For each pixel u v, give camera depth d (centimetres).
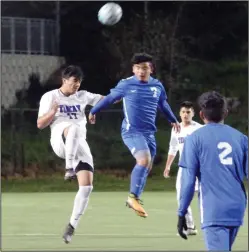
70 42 6181
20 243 2216
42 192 4328
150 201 3716
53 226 2673
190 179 1411
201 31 6412
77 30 6191
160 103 2394
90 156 2172
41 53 6159
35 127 4906
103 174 4734
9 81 5756
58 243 2214
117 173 4759
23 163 4706
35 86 5750
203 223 1409
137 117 2308
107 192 4319
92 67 6078
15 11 6481
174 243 2219
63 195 4078
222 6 6444
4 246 2139
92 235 2425
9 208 3350
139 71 2300
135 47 5978
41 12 6488
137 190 2312
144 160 2298
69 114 2181
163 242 2244
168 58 5909
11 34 6088
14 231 2530
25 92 5691
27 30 6141
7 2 6462
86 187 2144
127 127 2328
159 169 4747
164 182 4622
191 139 1418
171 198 3891
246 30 6450
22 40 6119
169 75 5816
